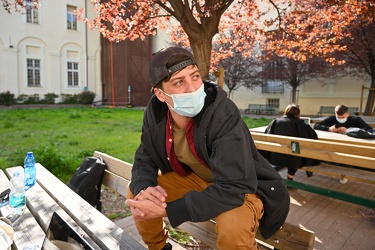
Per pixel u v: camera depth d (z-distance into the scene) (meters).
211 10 4.02
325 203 3.84
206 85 1.76
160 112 1.82
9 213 2.12
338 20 6.02
